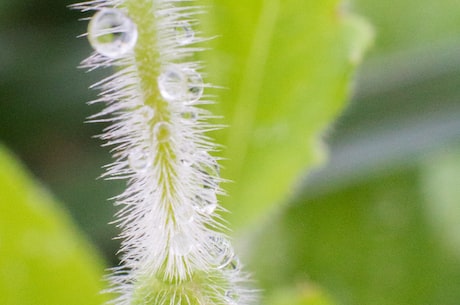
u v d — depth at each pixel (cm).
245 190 8
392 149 12
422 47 13
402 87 12
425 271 12
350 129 12
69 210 14
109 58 6
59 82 15
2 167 8
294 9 8
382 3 13
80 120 15
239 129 8
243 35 8
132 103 6
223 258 6
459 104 12
